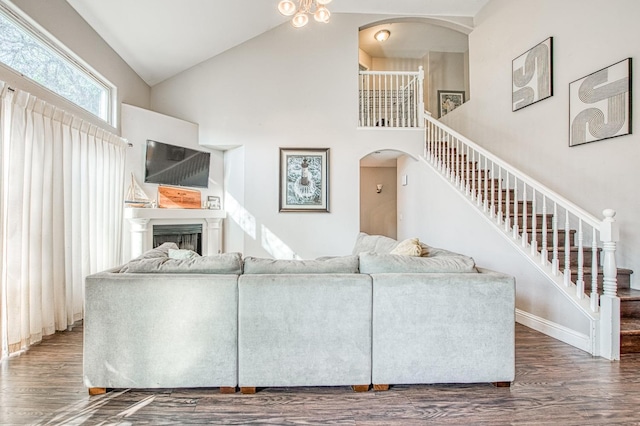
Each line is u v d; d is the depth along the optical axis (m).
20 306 2.62
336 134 5.48
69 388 2.08
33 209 2.77
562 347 2.75
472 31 5.52
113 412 1.84
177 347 2.02
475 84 5.44
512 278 2.12
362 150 5.49
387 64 7.52
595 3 3.39
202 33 4.72
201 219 5.36
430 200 5.09
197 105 5.38
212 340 2.03
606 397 2.00
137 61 4.68
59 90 3.35
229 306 2.03
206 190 5.54
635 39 3.04
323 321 2.05
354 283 2.06
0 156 2.43
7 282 2.54
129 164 4.54
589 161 3.48
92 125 3.59
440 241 4.77
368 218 7.67
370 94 6.58
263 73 5.42
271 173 5.43
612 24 3.22
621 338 2.59
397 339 2.08
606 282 2.60
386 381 2.08
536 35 4.16
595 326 2.60
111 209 4.02
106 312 2.00
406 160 6.06
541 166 4.11
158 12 3.98
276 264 2.18
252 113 5.41
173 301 2.02
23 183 2.63
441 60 7.32
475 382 2.12
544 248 3.12
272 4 4.77
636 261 3.04
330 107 5.47
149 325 2.01
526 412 1.85
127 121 4.53
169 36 4.47
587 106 3.47
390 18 5.49
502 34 4.80
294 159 5.43
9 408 1.86
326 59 5.48
